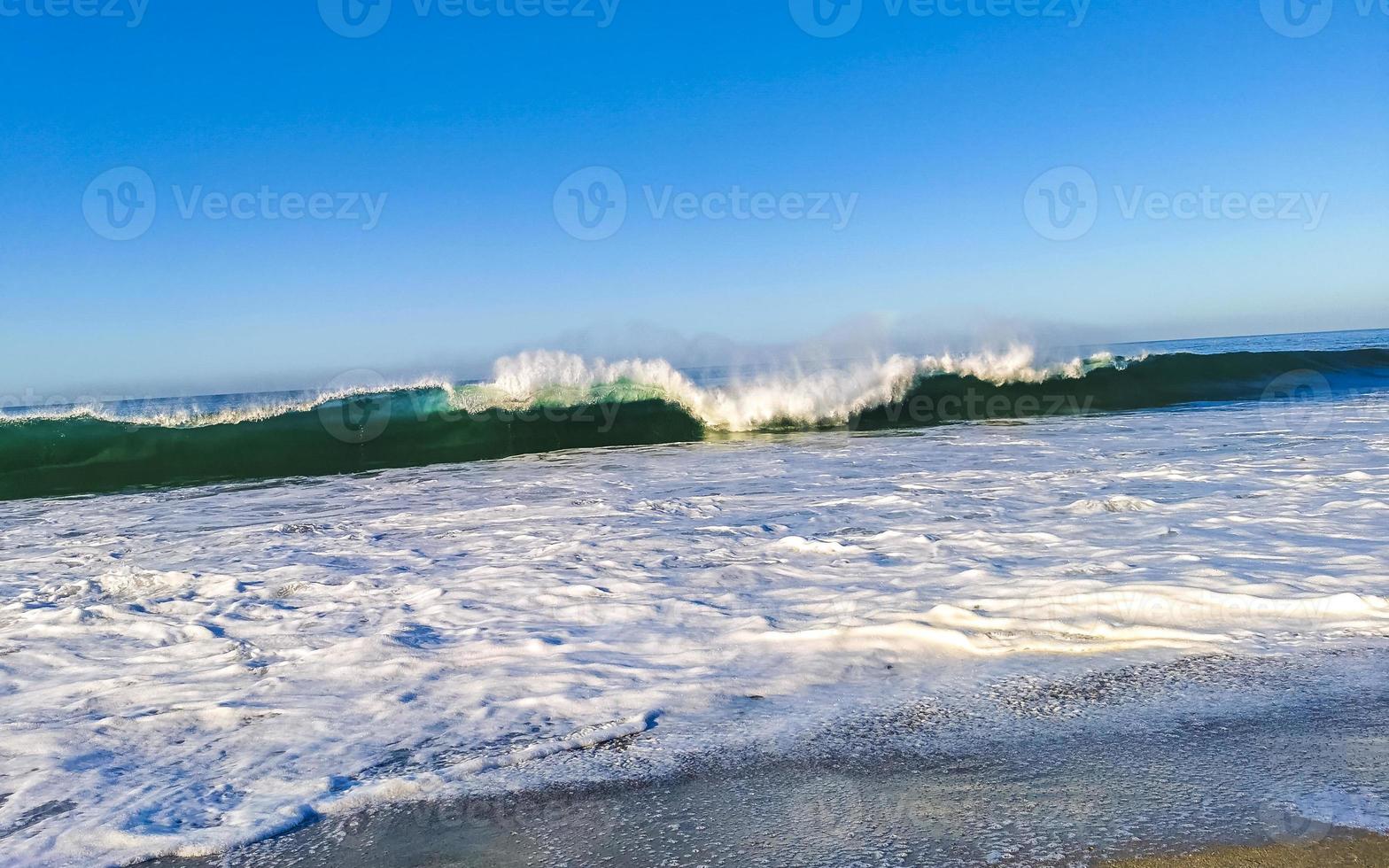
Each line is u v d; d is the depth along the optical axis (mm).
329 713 2930
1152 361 16016
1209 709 2607
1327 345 47719
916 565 4562
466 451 11961
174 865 2025
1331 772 2164
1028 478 7320
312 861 2020
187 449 10992
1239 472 7062
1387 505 5461
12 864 2031
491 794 2312
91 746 2711
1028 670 3023
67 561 5594
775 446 11117
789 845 1969
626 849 1997
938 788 2201
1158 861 1790
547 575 4738
